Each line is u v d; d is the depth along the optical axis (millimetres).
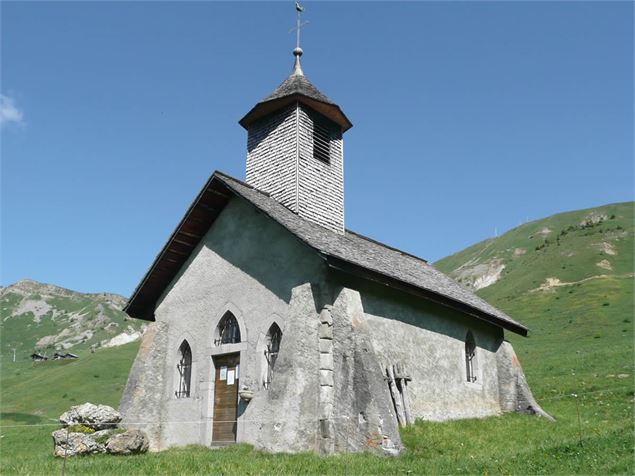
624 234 103938
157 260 21672
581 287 77938
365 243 24156
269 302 18547
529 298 80562
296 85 23156
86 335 156250
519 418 22406
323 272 17453
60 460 16062
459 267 128500
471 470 12492
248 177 23641
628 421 20344
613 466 11992
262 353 18188
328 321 16953
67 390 56312
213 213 21094
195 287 21344
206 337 20219
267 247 19234
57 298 198125
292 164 22000
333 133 24125
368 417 15547
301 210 21438
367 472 12750
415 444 16172
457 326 22828
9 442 27125
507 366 24875
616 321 56156
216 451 16859
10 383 70438
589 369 34281
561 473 11906
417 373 19688
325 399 16250
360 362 16188
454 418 20781
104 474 12820
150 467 13680
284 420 15609
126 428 18391
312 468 13172
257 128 24000
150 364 21000
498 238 140375
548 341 51094
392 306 19500
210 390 19484
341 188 23859
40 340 158125
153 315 23828
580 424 20406
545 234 123500
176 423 20125
